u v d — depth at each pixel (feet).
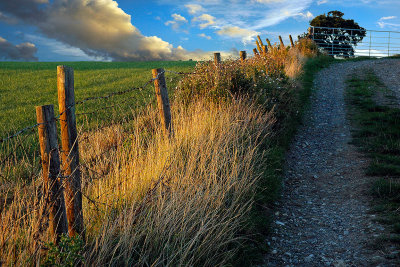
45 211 8.08
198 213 11.25
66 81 8.67
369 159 19.92
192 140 16.98
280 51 53.78
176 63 116.98
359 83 43.52
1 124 31.14
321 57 68.80
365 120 28.27
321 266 10.80
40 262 8.02
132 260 9.06
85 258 8.40
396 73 48.24
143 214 10.58
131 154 15.05
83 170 13.41
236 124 19.53
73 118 8.96
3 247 7.80
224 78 24.90
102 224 9.71
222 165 14.90
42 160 7.93
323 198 16.29
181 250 9.36
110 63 131.85
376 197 14.90
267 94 26.37
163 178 12.55
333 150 23.21
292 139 26.27
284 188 17.75
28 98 48.52
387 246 11.03
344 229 12.94
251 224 12.48
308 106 35.45
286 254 11.69
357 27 109.50
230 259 10.38
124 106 30.12
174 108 21.48
